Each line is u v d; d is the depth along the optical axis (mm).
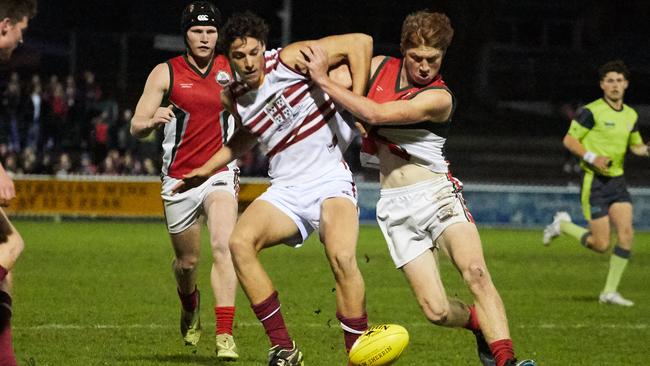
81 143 96062
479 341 25750
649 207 87938
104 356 29219
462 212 24375
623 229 43688
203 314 38781
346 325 23734
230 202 29328
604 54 167875
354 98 22891
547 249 70875
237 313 38656
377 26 152125
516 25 169750
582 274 56406
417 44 23141
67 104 96250
